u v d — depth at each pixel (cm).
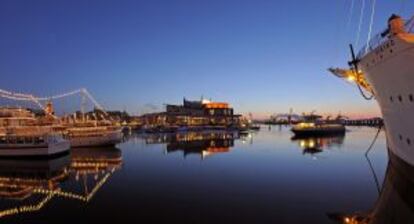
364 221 1688
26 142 4456
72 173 3322
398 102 1845
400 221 1616
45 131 6034
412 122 1759
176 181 2831
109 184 2731
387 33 1884
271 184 2656
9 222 1772
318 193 2319
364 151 5169
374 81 2153
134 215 1855
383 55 1817
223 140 8719
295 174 3103
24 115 6512
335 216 1781
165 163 4031
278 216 1802
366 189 2423
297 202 2086
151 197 2262
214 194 2333
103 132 6494
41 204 2123
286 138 9244
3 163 4075
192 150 5788
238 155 4841
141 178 2994
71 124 7094
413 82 1603
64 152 4834
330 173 3128
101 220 1780
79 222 1748
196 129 16262
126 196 2302
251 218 1777
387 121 2212
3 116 6181
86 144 6194
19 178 3072
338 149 5572
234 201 2131
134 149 6059
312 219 1742
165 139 9506
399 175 2250
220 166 3719
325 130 9812
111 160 4388
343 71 2858
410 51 1540
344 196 2217
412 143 1847
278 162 3994
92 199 2230
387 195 2166
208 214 1858
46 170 3531
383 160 4031
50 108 7300
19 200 2231
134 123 19450
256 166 3675
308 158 4338
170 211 1922
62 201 2188
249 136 10675
